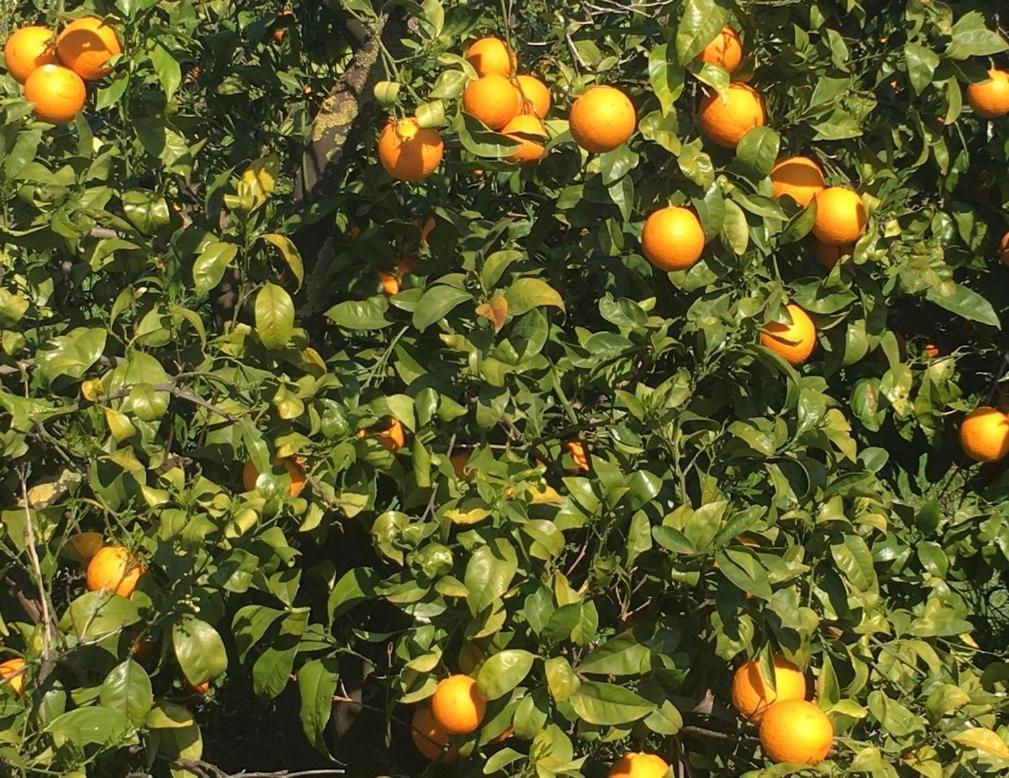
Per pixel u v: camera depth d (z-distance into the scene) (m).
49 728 2.45
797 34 2.74
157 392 2.61
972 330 3.08
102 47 2.66
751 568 2.52
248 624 2.66
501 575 2.55
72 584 2.92
